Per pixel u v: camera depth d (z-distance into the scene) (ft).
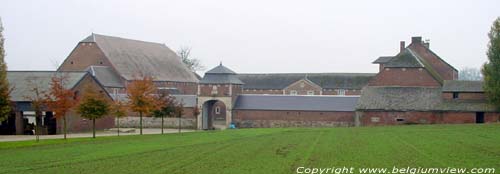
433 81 322.96
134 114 327.26
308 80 444.96
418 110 286.87
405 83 327.06
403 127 235.20
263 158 120.06
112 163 114.83
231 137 188.44
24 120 240.53
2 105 163.43
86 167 109.60
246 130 233.76
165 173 99.91
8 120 239.50
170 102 245.24
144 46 458.09
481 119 279.49
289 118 322.96
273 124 325.42
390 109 290.76
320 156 122.93
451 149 134.72
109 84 383.24
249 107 329.93
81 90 251.80
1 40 161.79
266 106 327.47
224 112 410.31
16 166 112.88
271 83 460.55
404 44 384.68
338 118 314.96
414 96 297.94
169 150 140.87
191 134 210.59
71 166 111.34
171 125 330.13
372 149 138.00
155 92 263.90
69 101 193.36
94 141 177.06
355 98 318.65
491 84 257.34
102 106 200.23
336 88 441.68
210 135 201.57
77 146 157.48
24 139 195.11
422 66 324.60
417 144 150.41
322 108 317.83
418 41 370.94
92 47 409.69
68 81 248.52
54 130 241.76
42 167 110.52
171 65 465.06
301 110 320.50
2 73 162.20
